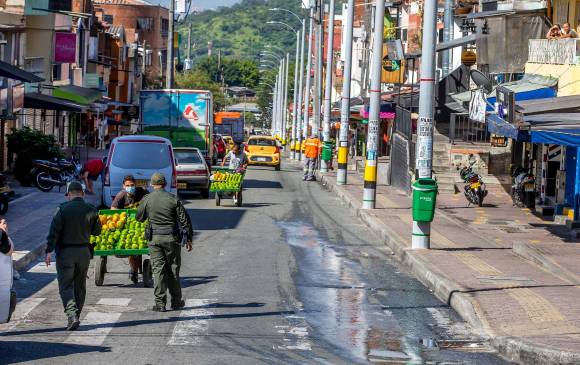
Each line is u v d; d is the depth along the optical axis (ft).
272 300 56.29
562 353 41.68
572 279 63.77
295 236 89.40
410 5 232.32
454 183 142.20
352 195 134.00
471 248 80.33
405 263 74.74
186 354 42.04
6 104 128.06
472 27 152.76
